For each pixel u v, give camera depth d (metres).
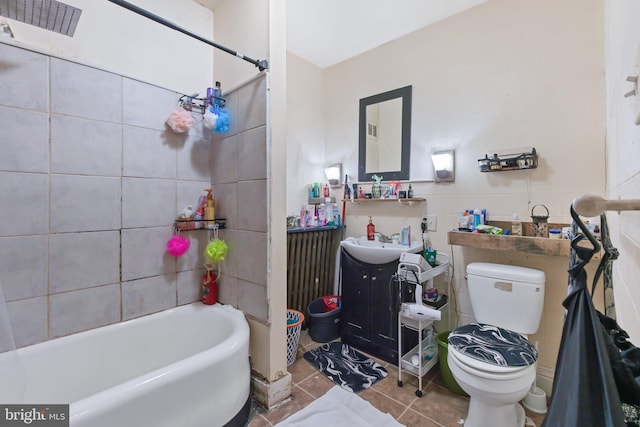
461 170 2.15
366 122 2.71
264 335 1.64
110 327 1.55
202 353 1.29
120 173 1.62
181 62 1.89
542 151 1.82
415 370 1.78
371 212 2.69
